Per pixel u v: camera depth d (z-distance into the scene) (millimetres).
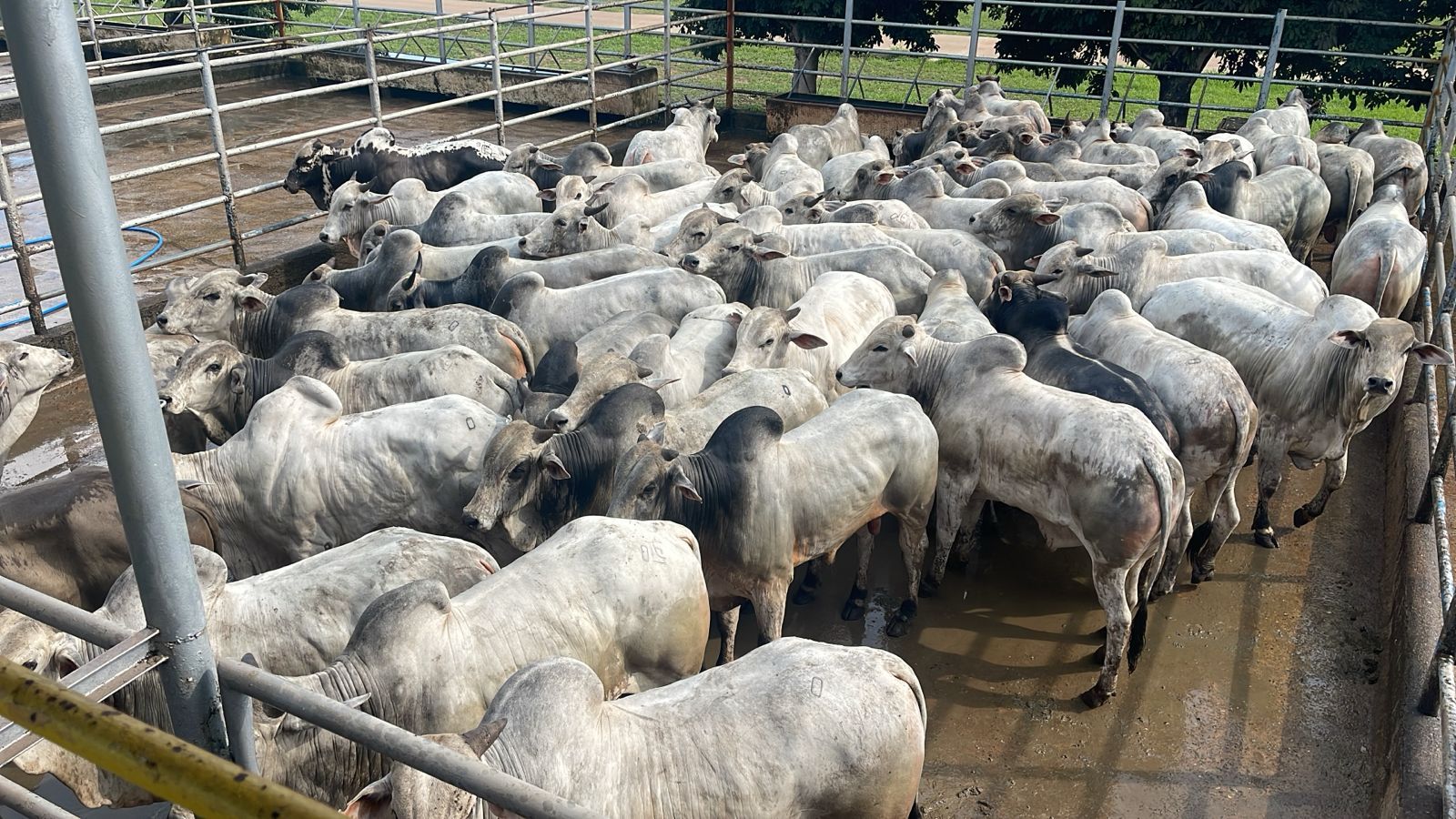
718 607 5906
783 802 3674
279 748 3934
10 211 9008
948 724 5539
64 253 1882
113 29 22922
